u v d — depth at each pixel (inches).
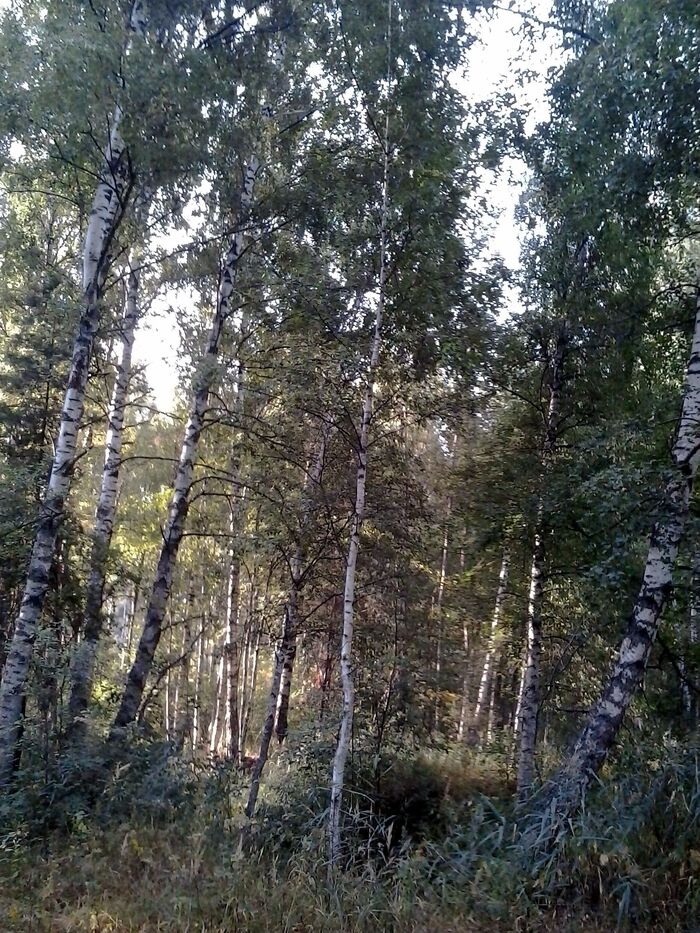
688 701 287.7
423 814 338.3
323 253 299.9
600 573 247.6
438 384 301.3
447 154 292.5
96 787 278.4
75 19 309.6
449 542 404.2
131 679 353.7
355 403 289.1
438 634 401.1
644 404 306.5
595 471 287.4
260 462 347.9
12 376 440.8
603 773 239.8
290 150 373.4
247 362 332.5
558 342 364.2
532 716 347.9
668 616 288.0
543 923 180.7
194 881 204.7
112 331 420.2
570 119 296.5
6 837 238.5
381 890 203.9
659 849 195.5
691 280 291.0
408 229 290.2
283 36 356.8
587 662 375.6
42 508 317.7
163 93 291.9
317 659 457.1
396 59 293.9
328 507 302.4
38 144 323.3
